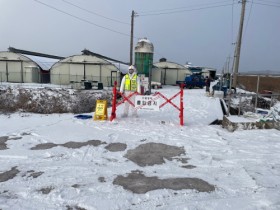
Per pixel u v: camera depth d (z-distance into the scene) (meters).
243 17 23.34
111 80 34.69
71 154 5.85
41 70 36.12
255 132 7.88
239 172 4.85
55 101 15.51
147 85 20.33
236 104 18.70
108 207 3.64
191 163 5.37
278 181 4.39
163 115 11.14
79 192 4.07
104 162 5.41
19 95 16.67
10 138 7.08
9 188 4.22
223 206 3.62
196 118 10.73
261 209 3.49
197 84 37.38
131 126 8.69
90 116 10.26
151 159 5.61
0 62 36.97
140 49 25.34
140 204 3.73
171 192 4.09
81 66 35.28
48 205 3.71
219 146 6.49
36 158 5.59
